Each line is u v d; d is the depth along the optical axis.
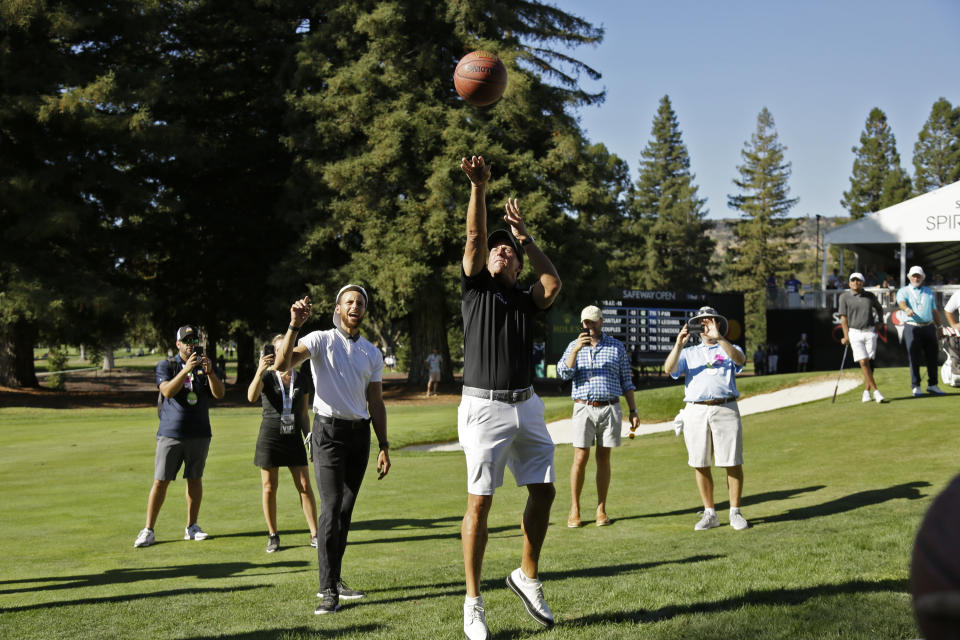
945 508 0.82
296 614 4.52
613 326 38.84
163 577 5.87
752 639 3.50
